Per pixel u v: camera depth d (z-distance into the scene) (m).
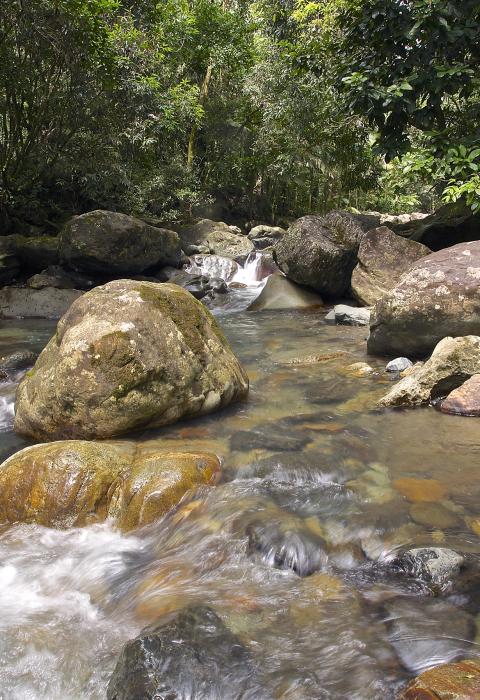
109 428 4.29
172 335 4.62
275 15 16.81
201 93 20.55
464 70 7.80
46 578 2.97
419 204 26.59
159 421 4.51
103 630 2.52
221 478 3.72
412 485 3.53
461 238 10.45
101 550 3.20
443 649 2.21
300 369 6.16
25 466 3.56
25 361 6.89
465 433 4.32
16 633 2.52
